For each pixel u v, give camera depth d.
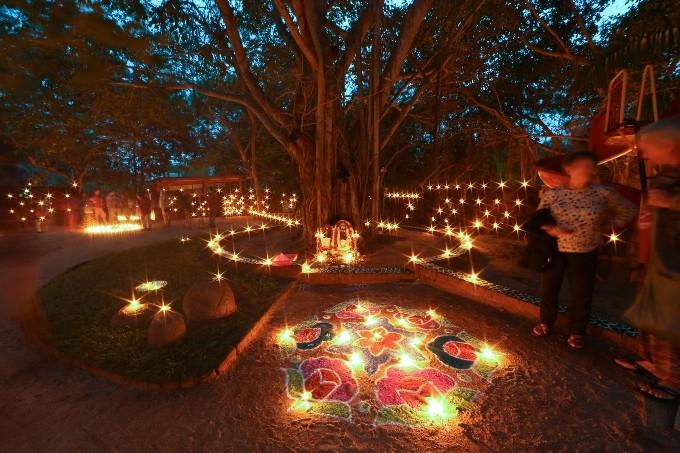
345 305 5.04
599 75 5.53
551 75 10.81
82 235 13.33
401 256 7.58
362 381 3.13
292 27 7.09
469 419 2.61
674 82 6.51
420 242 9.38
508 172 13.68
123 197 17.36
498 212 12.72
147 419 2.69
